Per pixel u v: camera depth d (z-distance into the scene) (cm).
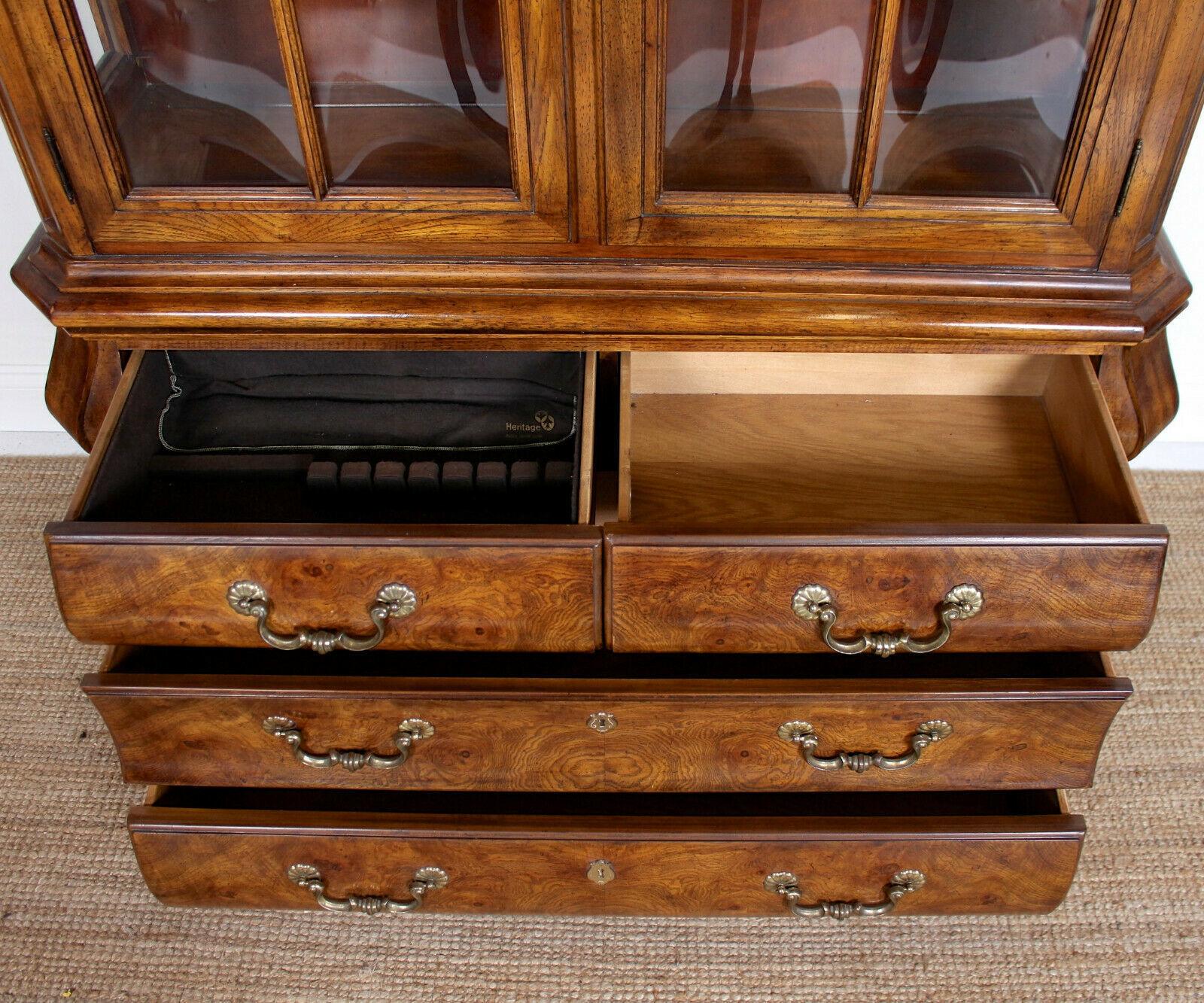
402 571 92
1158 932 122
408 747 102
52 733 137
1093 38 81
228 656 108
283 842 106
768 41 82
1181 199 138
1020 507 113
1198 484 162
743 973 120
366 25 82
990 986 118
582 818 106
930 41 83
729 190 89
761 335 96
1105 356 105
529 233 92
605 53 81
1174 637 145
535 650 99
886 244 92
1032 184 89
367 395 117
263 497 113
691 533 89
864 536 89
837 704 97
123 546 91
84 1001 118
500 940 122
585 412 101
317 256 94
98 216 92
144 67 89
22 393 159
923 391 123
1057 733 100
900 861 107
